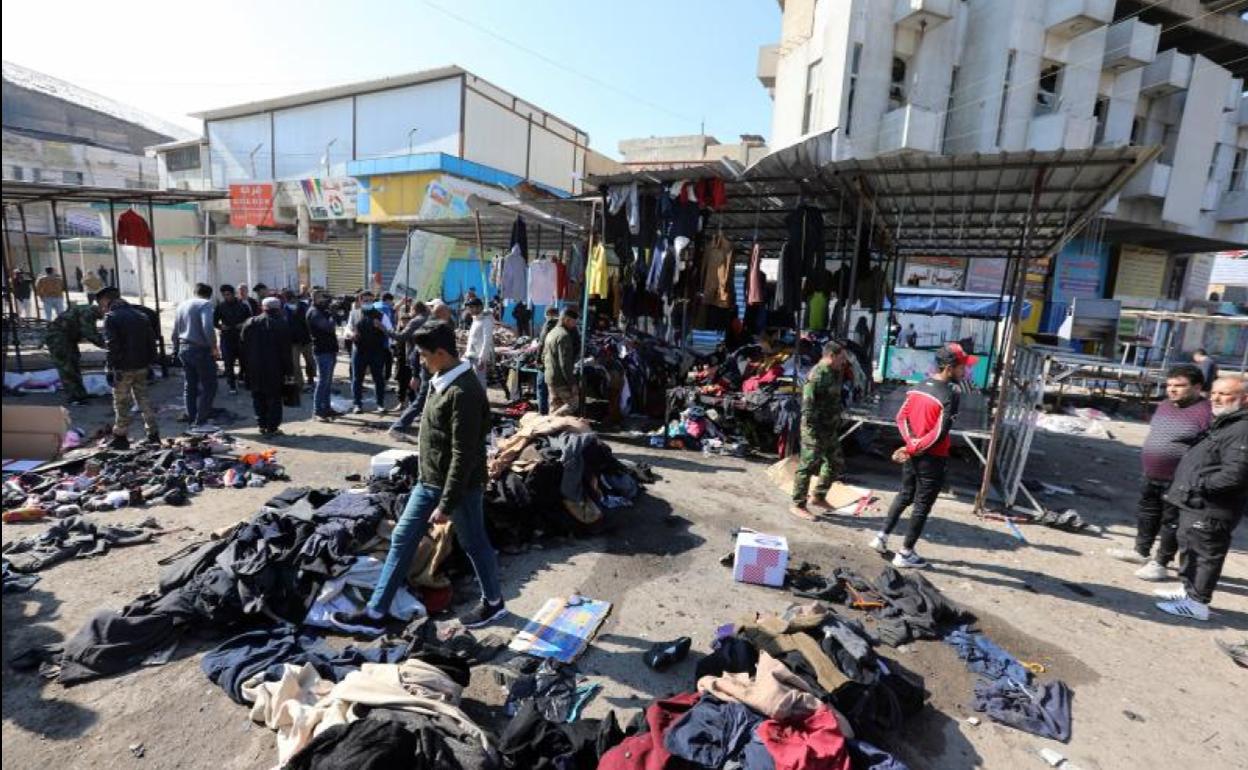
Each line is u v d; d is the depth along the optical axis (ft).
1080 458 31.68
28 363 37.22
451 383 11.59
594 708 10.71
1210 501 15.03
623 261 28.58
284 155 82.33
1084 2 52.70
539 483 17.20
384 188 68.44
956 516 21.31
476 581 14.66
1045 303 66.08
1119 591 16.47
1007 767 10.09
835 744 8.87
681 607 14.23
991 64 55.11
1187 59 61.62
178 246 95.40
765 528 19.20
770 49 73.05
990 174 21.36
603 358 30.25
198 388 26.23
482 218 43.11
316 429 26.89
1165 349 55.88
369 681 9.55
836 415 19.98
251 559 12.44
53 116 135.03
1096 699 12.00
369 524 13.62
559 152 88.43
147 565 14.32
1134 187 62.64
